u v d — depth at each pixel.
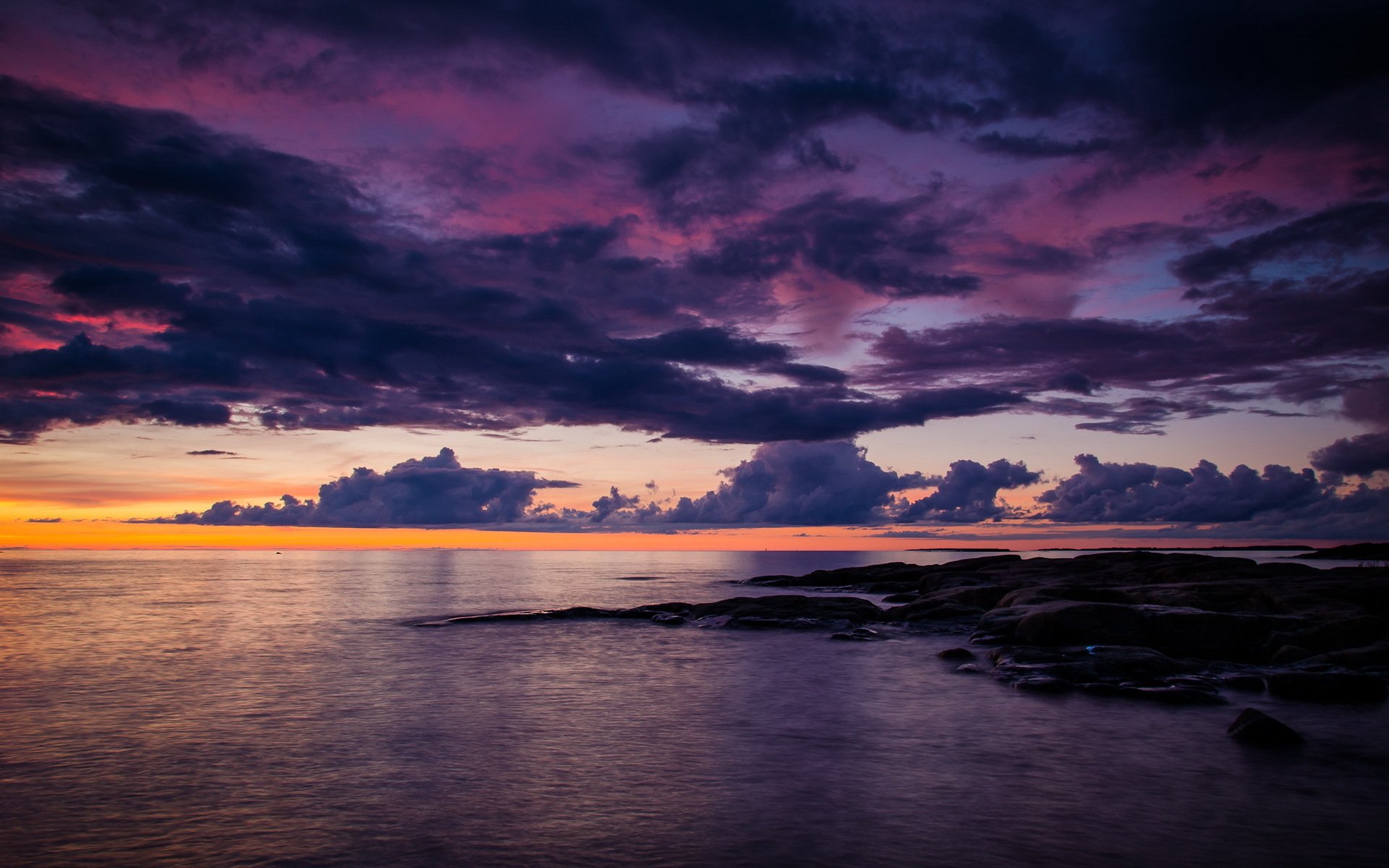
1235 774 14.16
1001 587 45.56
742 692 21.92
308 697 20.83
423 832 11.20
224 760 14.75
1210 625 27.75
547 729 17.38
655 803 12.48
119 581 85.88
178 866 10.02
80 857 10.29
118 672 24.61
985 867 10.09
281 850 10.54
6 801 12.44
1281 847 10.80
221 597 59.69
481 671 25.33
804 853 10.51
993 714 19.05
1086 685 21.86
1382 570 42.03
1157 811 12.20
